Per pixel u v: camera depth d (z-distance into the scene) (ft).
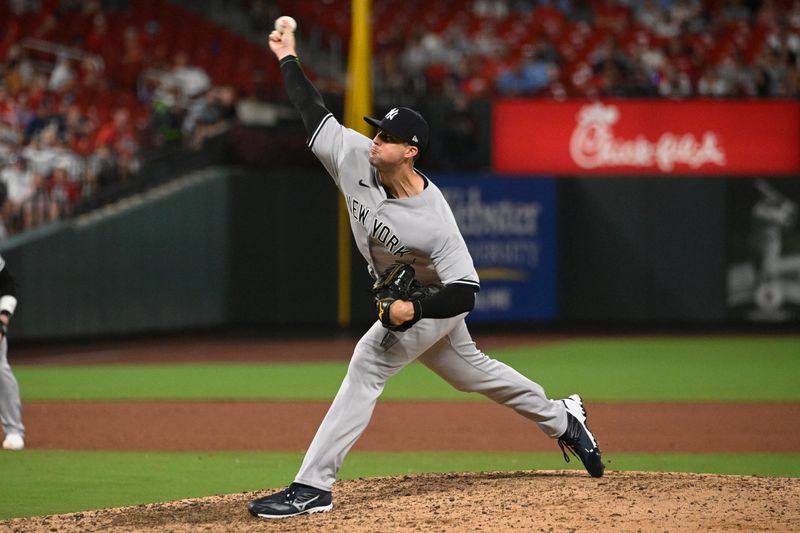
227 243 237.04
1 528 67.51
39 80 225.76
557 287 252.42
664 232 250.37
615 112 250.16
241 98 247.50
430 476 81.87
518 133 250.98
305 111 70.90
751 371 177.37
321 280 242.17
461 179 246.47
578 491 73.67
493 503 70.28
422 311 65.36
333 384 163.43
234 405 139.95
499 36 285.64
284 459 100.01
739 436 113.70
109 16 265.34
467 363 73.31
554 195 251.60
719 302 249.75
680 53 267.80
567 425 77.36
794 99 249.75
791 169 249.96
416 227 66.80
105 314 218.18
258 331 243.19
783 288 249.75
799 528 63.36
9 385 104.73
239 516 69.15
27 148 210.38
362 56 222.89
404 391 155.33
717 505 69.26
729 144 249.96
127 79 243.40
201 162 235.61
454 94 255.70
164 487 85.76
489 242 248.93
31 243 205.57
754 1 290.35
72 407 137.49
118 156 223.10
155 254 226.17
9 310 103.19
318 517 67.87
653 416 128.57
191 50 265.13
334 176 70.38
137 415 130.52
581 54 275.18
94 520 69.31
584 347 219.82
